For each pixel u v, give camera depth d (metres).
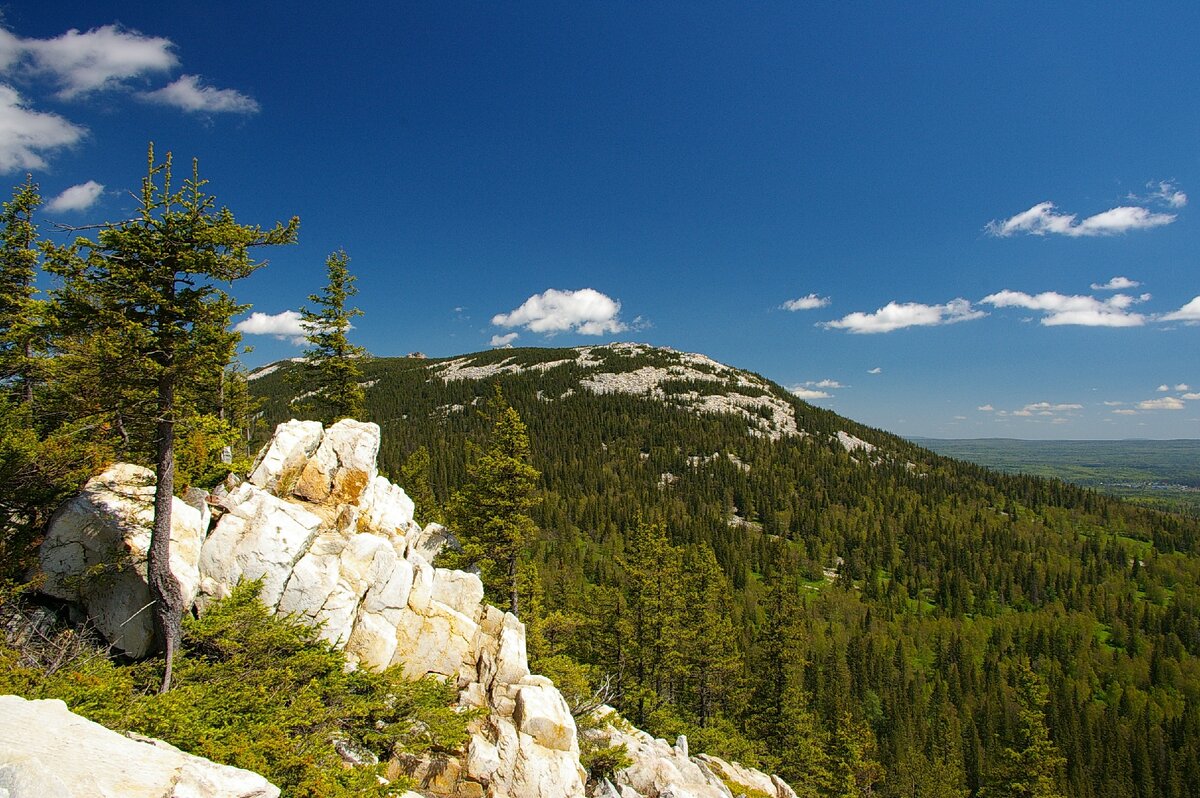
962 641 107.25
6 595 13.42
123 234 13.30
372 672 16.00
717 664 41.06
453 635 20.03
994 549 154.88
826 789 40.56
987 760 76.25
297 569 17.72
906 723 80.25
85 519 15.12
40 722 7.08
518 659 19.86
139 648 14.60
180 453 17.86
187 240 14.05
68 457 15.38
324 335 32.28
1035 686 43.00
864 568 144.00
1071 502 198.12
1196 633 117.19
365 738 13.83
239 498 18.91
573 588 73.00
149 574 13.65
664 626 37.34
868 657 97.25
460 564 27.12
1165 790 78.50
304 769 10.37
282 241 15.20
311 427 23.23
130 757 7.05
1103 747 81.88
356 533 21.09
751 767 34.41
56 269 12.78
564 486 159.62
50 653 12.87
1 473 14.09
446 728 14.81
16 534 14.74
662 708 35.34
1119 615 124.94
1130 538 177.88
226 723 10.96
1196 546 165.75
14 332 13.36
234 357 15.99
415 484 58.53
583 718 22.75
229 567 16.95
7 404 16.83
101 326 13.46
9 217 22.61
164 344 14.02
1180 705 97.50
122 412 14.02
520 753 16.48
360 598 19.09
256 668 13.42
